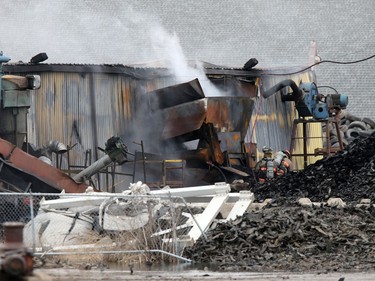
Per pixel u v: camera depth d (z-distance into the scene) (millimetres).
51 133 99375
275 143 116875
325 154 116688
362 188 78250
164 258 50156
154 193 57531
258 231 52219
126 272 45000
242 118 102688
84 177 80688
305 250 50312
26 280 25891
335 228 53062
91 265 47719
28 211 63750
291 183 85000
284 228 52594
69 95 100562
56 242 52375
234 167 101875
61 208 56812
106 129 101688
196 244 51781
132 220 51625
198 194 59375
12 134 77500
